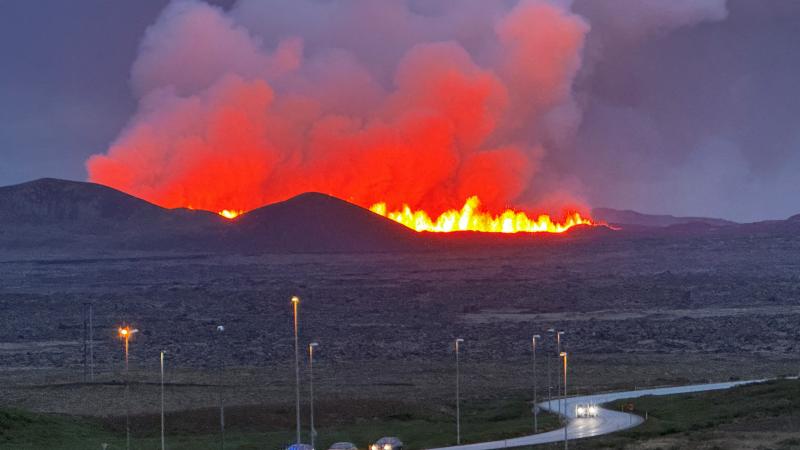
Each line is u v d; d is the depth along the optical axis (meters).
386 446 181.25
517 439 190.00
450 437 198.00
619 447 174.62
